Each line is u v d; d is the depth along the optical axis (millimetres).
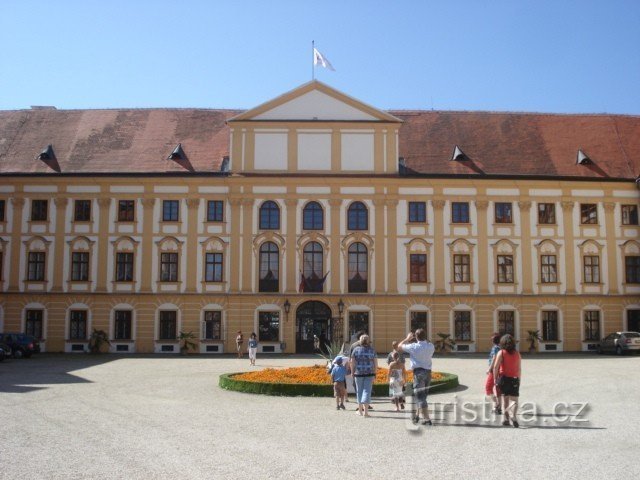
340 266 48906
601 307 49531
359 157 49906
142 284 48781
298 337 48594
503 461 13359
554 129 54469
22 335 44250
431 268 49188
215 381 28734
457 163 50812
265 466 12969
